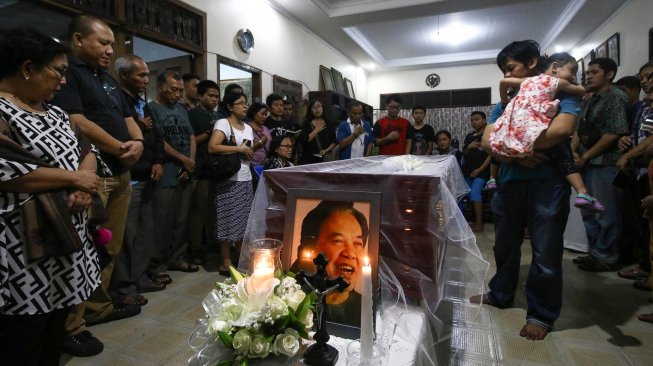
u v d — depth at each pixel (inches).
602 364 57.2
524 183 67.3
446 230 41.6
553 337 65.1
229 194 92.4
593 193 100.9
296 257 37.9
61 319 44.0
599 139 99.4
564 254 117.0
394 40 253.4
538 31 235.3
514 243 73.1
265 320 28.8
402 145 161.8
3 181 35.6
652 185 69.4
